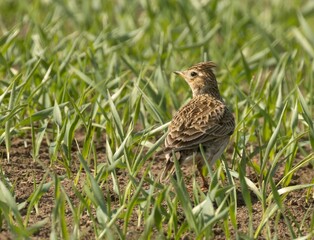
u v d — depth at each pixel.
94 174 11.34
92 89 13.14
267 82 15.12
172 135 11.52
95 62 14.71
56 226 9.95
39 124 13.79
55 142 12.07
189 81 13.61
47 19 18.91
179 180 9.59
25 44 16.28
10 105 12.27
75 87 14.71
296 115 12.41
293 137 12.30
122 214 10.16
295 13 21.34
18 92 13.54
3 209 9.22
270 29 20.11
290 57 15.78
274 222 10.67
